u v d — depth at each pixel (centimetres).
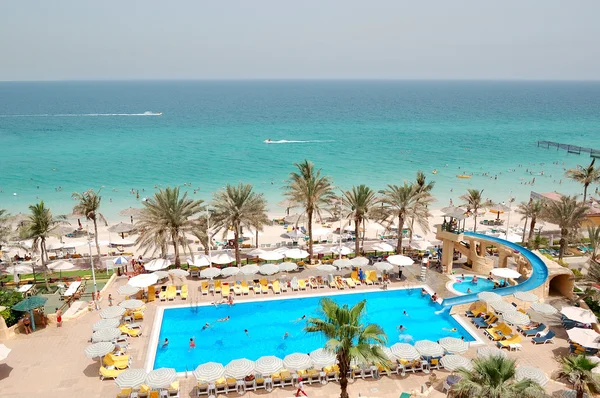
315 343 3219
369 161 11038
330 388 2634
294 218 5806
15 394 2500
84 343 3072
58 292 4022
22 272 4216
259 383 2625
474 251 4578
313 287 4097
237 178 9194
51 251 5309
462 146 13325
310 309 3738
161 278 4156
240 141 13988
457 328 3400
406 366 2811
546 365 2833
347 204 5591
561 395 2352
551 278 3922
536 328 3278
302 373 2695
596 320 3091
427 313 3675
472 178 9525
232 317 3584
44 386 2581
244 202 4516
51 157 11219
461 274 4462
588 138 15038
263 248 5303
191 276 4378
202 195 7975
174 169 9950
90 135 15225
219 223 4488
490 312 3497
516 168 10506
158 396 2502
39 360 2855
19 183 8675
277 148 12775
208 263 4266
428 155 11888
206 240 4350
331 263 4731
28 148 12525
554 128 17612
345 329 1975
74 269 4656
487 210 7200
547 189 8769
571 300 3831
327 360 2617
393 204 4653
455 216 4328
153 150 12275
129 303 3341
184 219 4297
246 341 3234
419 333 3356
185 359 2977
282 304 3828
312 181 4544
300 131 16562
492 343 3134
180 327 3416
